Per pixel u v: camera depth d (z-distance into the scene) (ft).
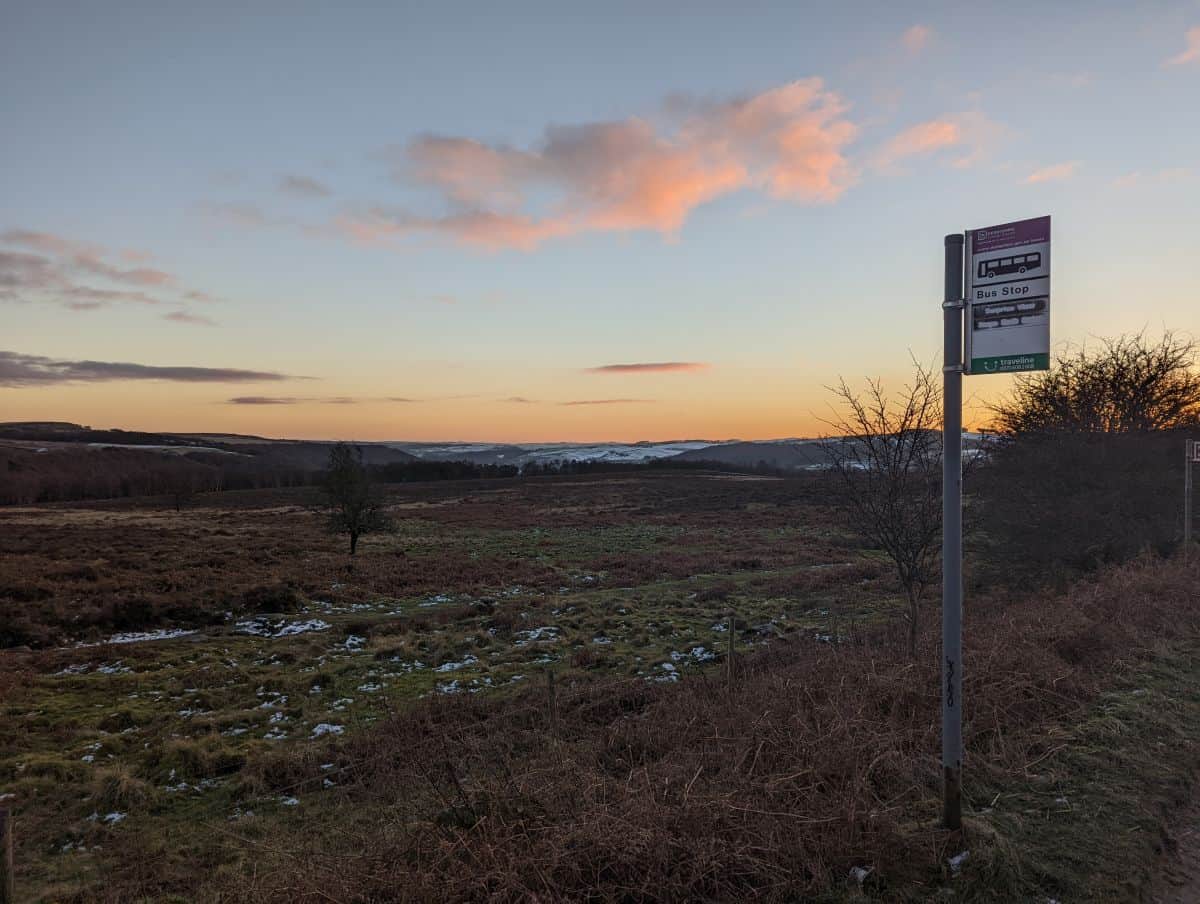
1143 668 24.53
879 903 11.98
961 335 12.82
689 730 19.85
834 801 14.47
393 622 65.57
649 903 12.08
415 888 11.87
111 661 53.01
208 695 42.45
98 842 25.57
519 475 426.51
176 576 83.05
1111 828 14.43
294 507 231.91
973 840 13.51
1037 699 20.75
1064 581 41.16
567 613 66.80
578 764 17.48
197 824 26.43
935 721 18.89
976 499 48.98
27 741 36.32
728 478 361.51
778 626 55.83
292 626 65.26
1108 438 48.16
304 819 24.95
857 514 31.63
